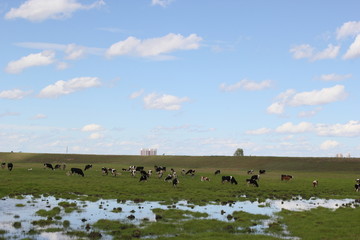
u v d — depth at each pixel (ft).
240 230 75.20
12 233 68.90
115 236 68.08
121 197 121.08
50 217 83.25
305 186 181.78
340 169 376.89
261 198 131.13
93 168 307.17
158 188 151.43
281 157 462.19
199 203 111.55
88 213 91.35
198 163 465.88
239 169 394.52
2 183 153.17
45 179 179.93
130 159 521.65
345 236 70.13
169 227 76.02
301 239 68.54
